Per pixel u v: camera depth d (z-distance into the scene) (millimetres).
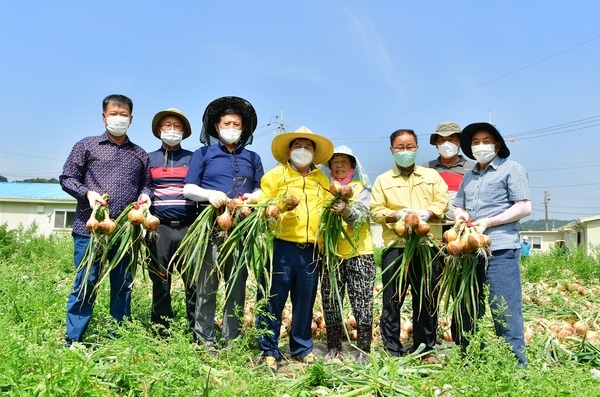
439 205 5391
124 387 3943
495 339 4078
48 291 7008
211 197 5070
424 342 5473
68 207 28594
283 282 5195
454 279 5074
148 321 6164
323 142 5457
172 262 5656
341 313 5121
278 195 5188
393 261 5363
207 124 5727
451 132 6492
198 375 4051
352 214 5188
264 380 3719
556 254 17078
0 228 16688
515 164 4988
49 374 3533
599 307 9078
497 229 4918
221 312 6477
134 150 5625
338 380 4488
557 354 5805
